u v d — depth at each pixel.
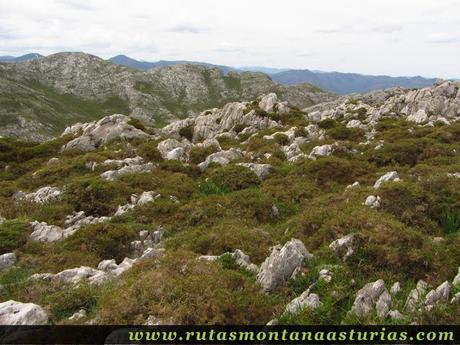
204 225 17.64
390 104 66.31
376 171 26.69
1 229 16.56
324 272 10.49
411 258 11.22
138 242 16.44
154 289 9.38
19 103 195.38
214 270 10.46
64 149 40.12
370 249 11.47
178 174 27.23
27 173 32.84
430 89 64.62
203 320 8.52
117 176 26.80
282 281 10.70
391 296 9.77
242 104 57.16
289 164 30.31
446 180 17.55
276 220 19.12
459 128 36.59
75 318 9.33
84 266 13.72
